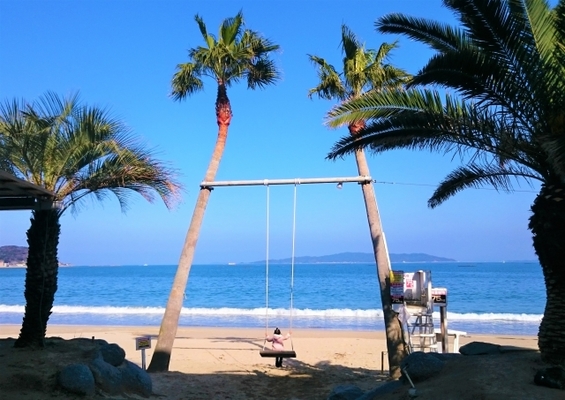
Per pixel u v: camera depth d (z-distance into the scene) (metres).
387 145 8.63
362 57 13.11
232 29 13.39
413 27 8.09
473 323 25.47
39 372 7.98
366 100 8.20
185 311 32.09
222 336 20.44
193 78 13.39
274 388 10.57
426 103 7.79
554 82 6.62
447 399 6.14
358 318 28.38
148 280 72.19
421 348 11.45
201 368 12.71
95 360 8.48
